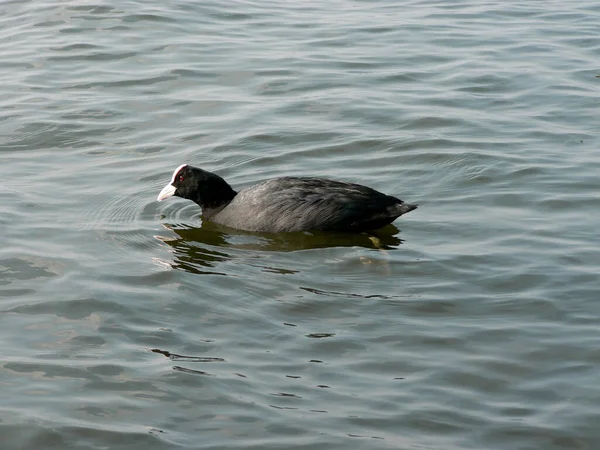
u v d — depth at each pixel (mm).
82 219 15227
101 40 24078
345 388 10484
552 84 21344
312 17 26344
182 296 12656
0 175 16922
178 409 10070
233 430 9711
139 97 20781
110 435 9617
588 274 13086
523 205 15555
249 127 19141
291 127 19094
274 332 11734
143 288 12891
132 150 18219
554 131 18797
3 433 9633
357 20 26062
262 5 27406
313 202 14758
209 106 20297
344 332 11719
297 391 10422
